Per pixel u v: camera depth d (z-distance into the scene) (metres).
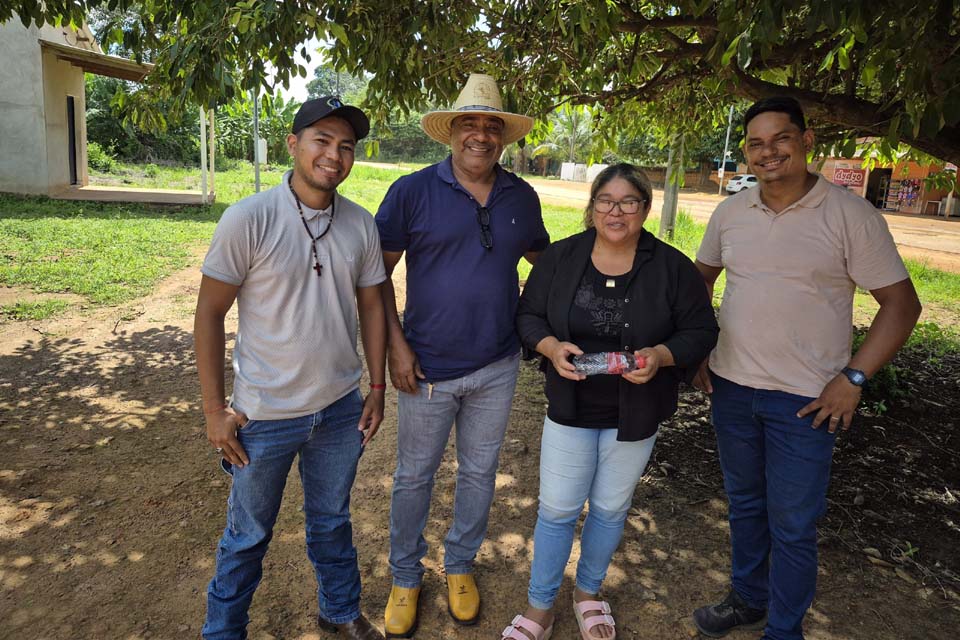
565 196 29.58
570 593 3.00
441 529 3.47
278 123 35.62
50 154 15.23
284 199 2.12
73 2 4.32
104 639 2.59
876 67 2.62
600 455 2.50
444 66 4.36
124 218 13.32
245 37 3.29
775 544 2.49
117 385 5.20
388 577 3.08
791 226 2.36
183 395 5.07
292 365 2.17
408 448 2.67
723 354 2.59
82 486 3.70
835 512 3.72
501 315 2.57
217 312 2.10
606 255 2.41
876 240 2.24
